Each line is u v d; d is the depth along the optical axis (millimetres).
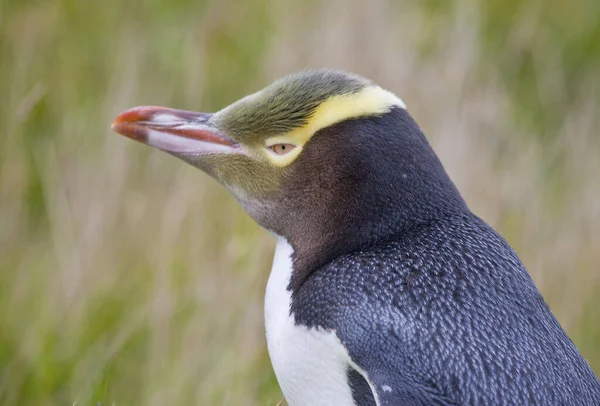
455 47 13641
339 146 6797
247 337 10094
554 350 6160
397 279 6277
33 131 12789
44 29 13453
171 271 10781
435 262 6387
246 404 9414
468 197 11953
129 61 13094
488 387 5832
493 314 6145
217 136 7332
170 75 13352
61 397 10109
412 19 14086
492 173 12438
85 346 10461
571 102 14875
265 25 14000
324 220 6828
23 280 11188
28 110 11031
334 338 6148
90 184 11766
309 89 7008
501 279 6363
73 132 12477
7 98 12750
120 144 12039
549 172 13391
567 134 13648
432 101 12828
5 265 11461
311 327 6328
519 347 6031
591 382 6285
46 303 10859
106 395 9312
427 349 5914
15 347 10609
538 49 14961
